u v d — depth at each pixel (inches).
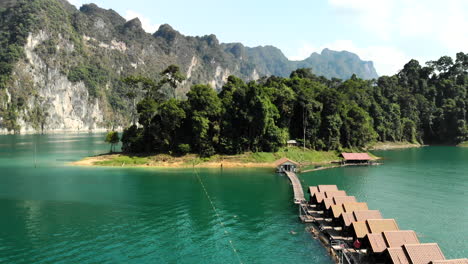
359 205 2231.8
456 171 4586.6
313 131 5851.4
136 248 1989.4
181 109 5078.7
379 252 1679.4
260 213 2652.6
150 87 5925.2
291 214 2620.6
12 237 2137.1
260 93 5300.2
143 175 4148.6
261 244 2058.3
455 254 1935.3
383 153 6702.8
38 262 1800.0
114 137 5511.8
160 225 2372.0
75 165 4817.9
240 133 5344.5
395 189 3491.6
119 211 2677.2
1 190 3336.6
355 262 1699.1
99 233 2212.1
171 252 1941.4
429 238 2164.1
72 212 2647.6
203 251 1958.7
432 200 3053.6
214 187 3535.9
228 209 2755.9
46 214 2591.0
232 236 2181.3
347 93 7362.2
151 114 5265.8
